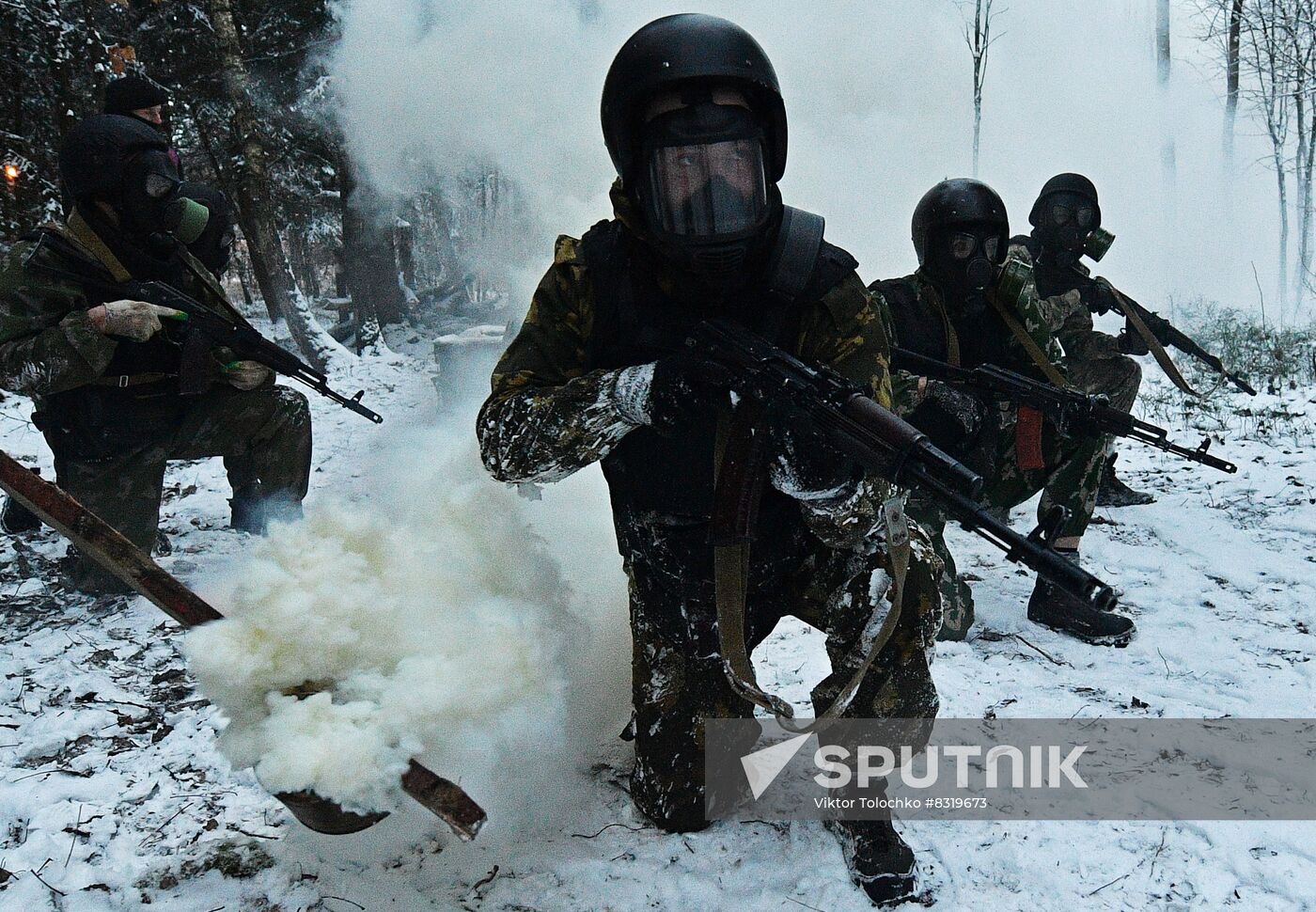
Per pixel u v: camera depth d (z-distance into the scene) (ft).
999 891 7.98
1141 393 30.66
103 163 13.69
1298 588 14.78
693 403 7.14
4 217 40.01
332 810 6.42
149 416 14.82
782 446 7.22
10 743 10.18
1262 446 23.56
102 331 13.46
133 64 44.96
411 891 7.88
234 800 9.09
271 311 48.93
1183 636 13.26
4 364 13.39
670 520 8.22
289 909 7.67
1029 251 19.63
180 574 15.01
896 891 7.81
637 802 8.68
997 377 13.03
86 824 8.73
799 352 7.85
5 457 6.21
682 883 7.97
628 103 7.11
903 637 8.11
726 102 7.06
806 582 8.48
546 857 8.23
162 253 14.62
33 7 40.52
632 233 7.77
